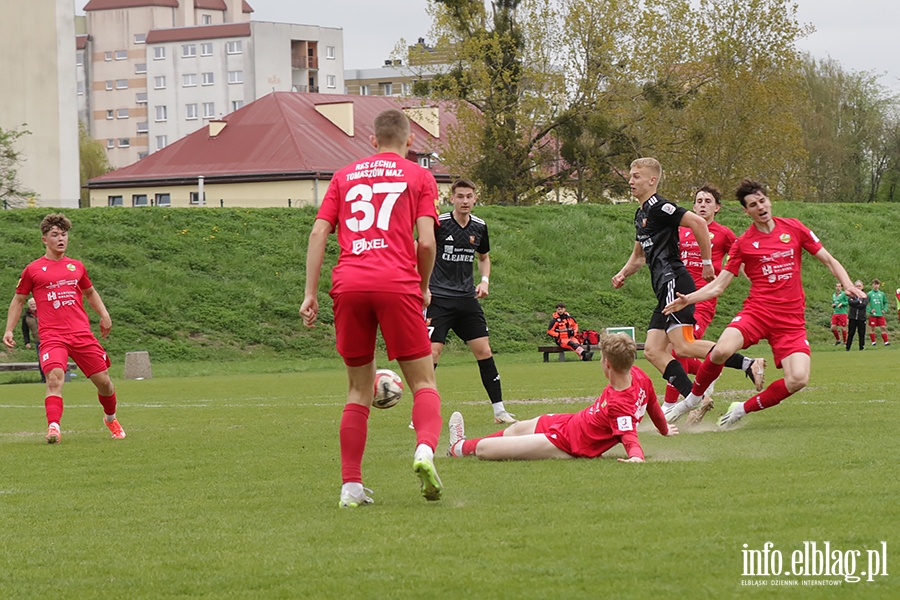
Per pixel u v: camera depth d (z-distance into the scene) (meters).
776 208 70.25
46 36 102.88
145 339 48.41
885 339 49.31
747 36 79.81
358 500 8.74
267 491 9.84
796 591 5.49
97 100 191.12
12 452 14.36
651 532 6.98
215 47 183.38
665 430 12.98
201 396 26.52
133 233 57.25
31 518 8.77
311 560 6.59
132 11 190.25
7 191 79.19
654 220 15.73
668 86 80.00
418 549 6.77
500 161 77.88
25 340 46.12
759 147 79.62
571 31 79.94
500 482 9.64
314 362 46.72
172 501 9.43
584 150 80.75
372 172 8.82
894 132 118.19
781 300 14.28
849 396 18.73
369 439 14.35
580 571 6.00
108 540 7.60
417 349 8.68
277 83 183.88
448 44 80.31
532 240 61.72
